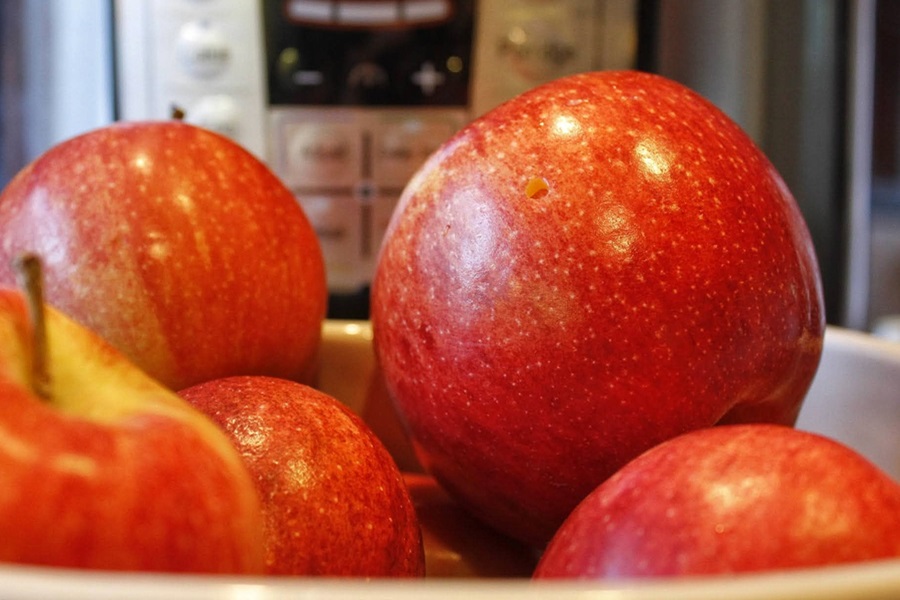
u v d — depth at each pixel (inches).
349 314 17.6
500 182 9.7
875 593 6.4
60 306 10.3
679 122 9.9
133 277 10.4
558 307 9.4
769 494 7.8
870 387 11.1
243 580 6.4
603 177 9.5
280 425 9.2
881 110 28.6
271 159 17.4
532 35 17.5
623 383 9.3
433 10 17.3
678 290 9.3
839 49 22.8
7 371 7.5
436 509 11.0
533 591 6.3
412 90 17.4
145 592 6.2
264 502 8.8
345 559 8.9
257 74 17.3
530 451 9.6
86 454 7.2
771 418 10.2
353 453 9.3
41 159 11.0
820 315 10.2
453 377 9.8
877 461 11.0
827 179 23.2
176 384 10.6
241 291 10.8
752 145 10.3
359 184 17.5
